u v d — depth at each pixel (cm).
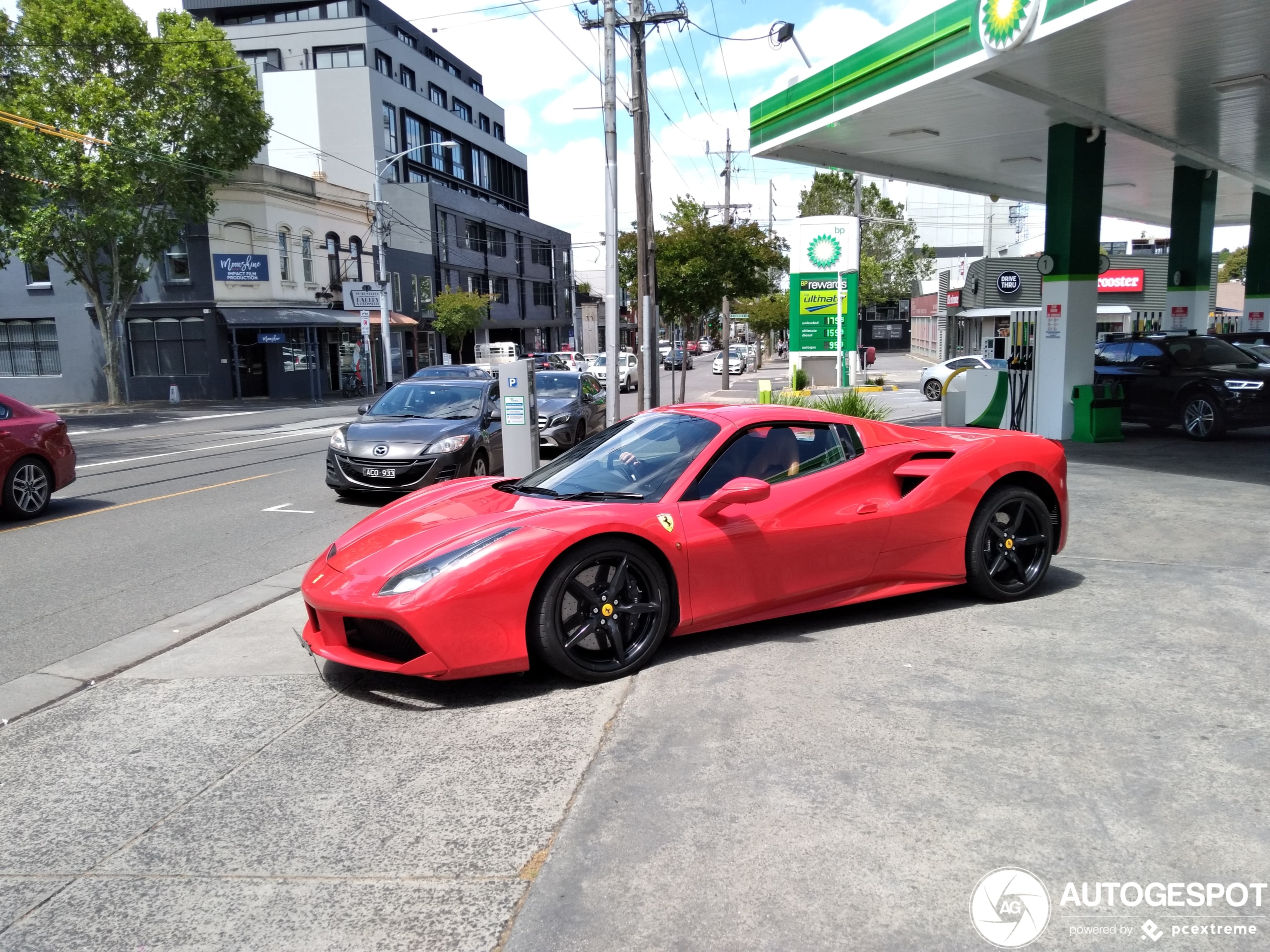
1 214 2392
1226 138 1425
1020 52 932
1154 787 309
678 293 2459
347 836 300
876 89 1174
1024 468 534
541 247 6962
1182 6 816
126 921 258
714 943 237
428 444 999
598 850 283
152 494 1114
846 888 257
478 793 325
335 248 3919
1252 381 1212
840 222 2948
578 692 416
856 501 491
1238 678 403
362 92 4938
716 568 448
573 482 491
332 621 421
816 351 3022
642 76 1712
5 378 3416
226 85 2939
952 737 351
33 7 2683
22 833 312
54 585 679
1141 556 630
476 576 397
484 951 238
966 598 543
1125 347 1364
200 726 401
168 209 3103
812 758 338
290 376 3566
